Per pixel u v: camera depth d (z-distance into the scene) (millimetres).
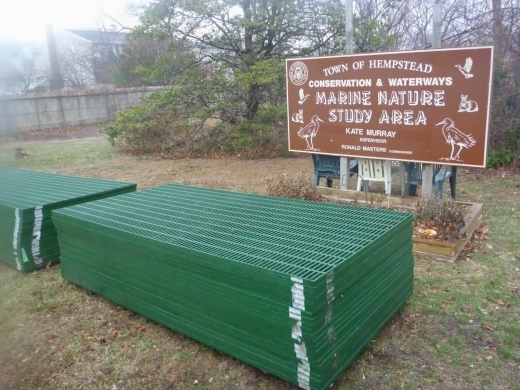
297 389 2521
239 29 10156
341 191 6004
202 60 10789
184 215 3697
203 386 2631
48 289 3928
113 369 2816
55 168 10039
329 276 2328
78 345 3076
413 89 5137
